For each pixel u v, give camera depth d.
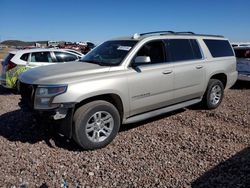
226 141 5.19
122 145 5.02
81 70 5.04
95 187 3.71
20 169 4.14
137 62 5.32
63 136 4.99
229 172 4.04
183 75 6.16
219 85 7.22
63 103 4.51
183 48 6.41
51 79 4.70
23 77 5.22
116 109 5.02
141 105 5.45
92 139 4.78
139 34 6.04
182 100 6.38
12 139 5.26
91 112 4.68
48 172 4.06
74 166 4.25
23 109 5.20
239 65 11.05
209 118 6.51
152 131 5.68
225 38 7.68
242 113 6.89
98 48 6.20
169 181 3.83
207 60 6.86
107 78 4.93
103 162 4.38
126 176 3.97
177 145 5.01
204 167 4.21
